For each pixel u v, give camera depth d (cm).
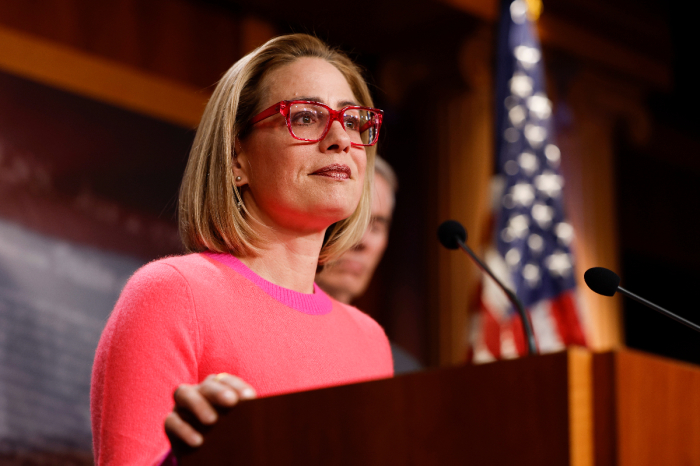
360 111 212
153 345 167
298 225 201
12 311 494
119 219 548
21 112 521
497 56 640
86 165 541
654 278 1053
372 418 123
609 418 109
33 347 499
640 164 993
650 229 991
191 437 134
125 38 582
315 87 206
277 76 207
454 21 685
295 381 181
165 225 570
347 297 369
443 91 705
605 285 176
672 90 859
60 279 516
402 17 685
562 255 579
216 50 633
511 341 547
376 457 121
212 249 199
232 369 175
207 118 206
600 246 755
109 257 539
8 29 526
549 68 753
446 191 694
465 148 692
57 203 523
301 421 128
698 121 1021
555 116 748
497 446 111
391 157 714
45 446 493
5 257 498
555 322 556
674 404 117
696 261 1037
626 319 1034
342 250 233
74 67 548
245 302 186
